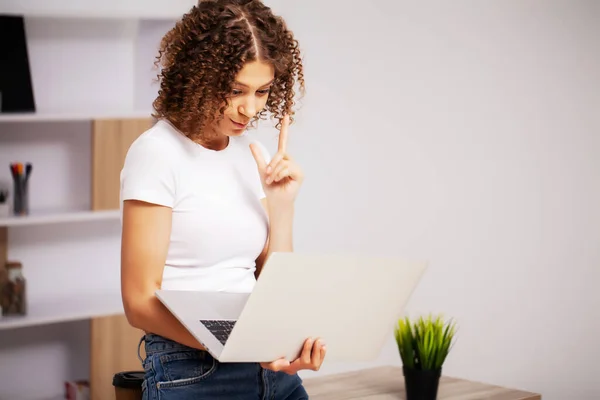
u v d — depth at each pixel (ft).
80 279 12.42
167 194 5.05
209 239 5.24
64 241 12.25
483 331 15.06
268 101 5.72
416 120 14.17
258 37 5.08
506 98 15.03
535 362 15.60
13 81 11.21
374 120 13.76
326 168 13.38
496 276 15.14
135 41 12.41
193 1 12.46
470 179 14.78
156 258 5.01
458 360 14.79
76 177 12.34
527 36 15.17
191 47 5.12
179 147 5.22
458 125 14.57
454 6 14.39
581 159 15.93
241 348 4.59
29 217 10.91
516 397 8.69
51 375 12.30
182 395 5.16
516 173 15.24
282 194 5.59
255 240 5.49
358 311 4.99
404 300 5.19
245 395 5.36
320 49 13.17
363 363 13.96
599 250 16.10
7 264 11.11
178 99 5.21
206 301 4.99
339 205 13.56
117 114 11.43
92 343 11.50
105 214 11.51
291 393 5.68
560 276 15.83
